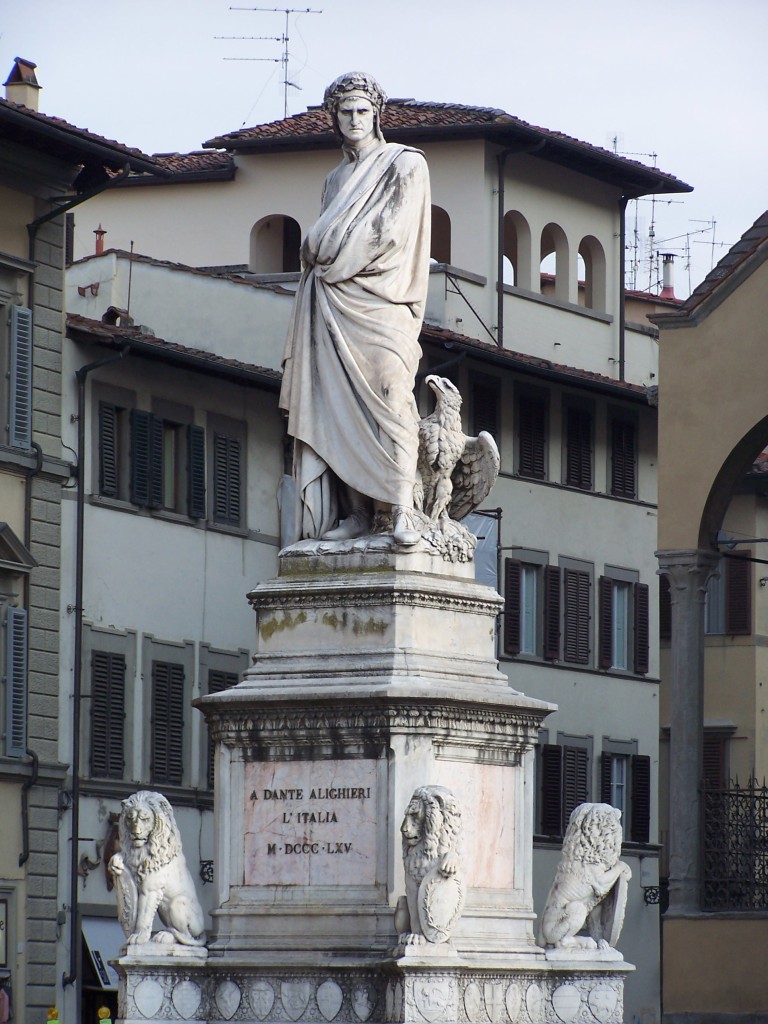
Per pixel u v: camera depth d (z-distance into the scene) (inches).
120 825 966.4
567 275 2773.1
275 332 2330.2
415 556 960.3
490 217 2650.1
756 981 1781.5
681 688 1839.3
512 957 939.3
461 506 1002.7
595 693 2623.0
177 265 2363.4
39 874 2020.2
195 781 2209.6
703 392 1863.9
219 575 2257.6
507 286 2647.6
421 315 989.8
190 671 2218.3
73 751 2066.9
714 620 2851.9
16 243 2047.2
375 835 936.3
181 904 960.3
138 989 948.0
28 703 2026.3
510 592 2529.5
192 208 2815.0
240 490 2287.2
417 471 985.5
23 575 2037.4
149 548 2180.1
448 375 2468.0
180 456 2228.1
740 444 1847.9
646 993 2630.4
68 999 2030.0
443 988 906.1
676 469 1865.2
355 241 978.1
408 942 906.7
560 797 2556.6
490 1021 927.7
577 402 2632.9
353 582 956.6
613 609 2667.3
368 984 920.3
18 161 2037.4
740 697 2832.2
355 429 975.0
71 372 2103.8
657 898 2652.6
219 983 944.9
